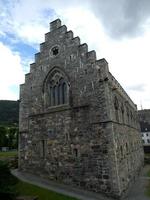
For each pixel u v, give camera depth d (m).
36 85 29.80
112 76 26.31
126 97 36.34
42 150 27.17
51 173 25.33
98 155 22.16
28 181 24.02
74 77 25.94
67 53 27.22
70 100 25.67
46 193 19.81
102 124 22.62
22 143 29.53
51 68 28.39
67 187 22.69
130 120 38.16
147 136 99.69
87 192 21.33
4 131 77.44
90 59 24.98
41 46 30.36
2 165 18.38
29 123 29.39
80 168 23.08
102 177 21.36
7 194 16.06
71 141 24.52
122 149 25.30
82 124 24.08
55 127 26.42
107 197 20.34
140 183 28.70
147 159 54.25
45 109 28.03
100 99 23.34
